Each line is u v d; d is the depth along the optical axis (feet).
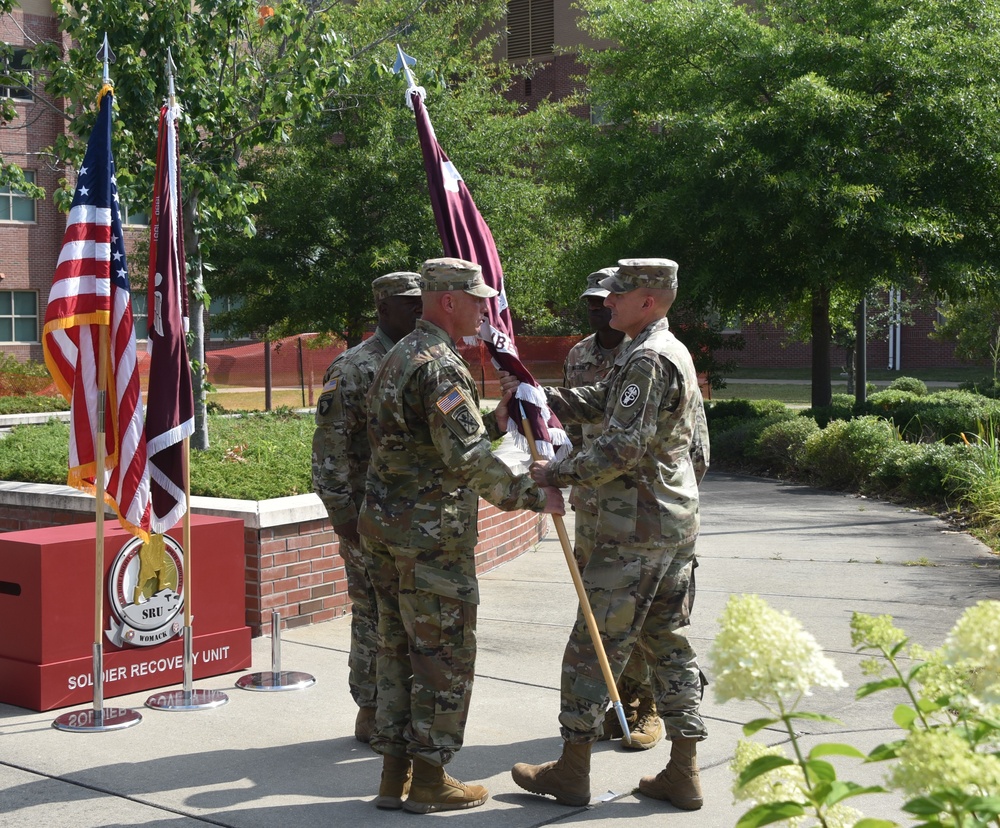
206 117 32.48
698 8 63.93
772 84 60.95
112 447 17.62
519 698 17.92
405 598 12.92
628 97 67.46
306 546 22.98
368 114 71.36
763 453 51.11
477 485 12.37
